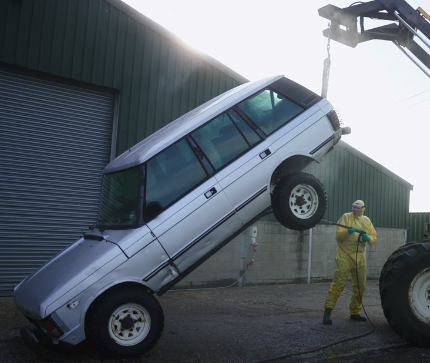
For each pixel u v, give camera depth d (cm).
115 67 1056
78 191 1038
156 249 573
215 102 682
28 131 984
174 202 592
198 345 614
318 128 694
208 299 1012
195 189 604
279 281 1280
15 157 969
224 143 638
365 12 836
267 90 688
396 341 641
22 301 571
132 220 583
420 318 615
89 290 534
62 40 995
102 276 542
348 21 841
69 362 541
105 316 533
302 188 664
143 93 1092
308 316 830
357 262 757
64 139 1022
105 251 556
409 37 837
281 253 1286
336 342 629
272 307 938
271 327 720
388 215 1548
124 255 555
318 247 1358
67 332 526
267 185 645
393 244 1552
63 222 1019
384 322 770
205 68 1181
